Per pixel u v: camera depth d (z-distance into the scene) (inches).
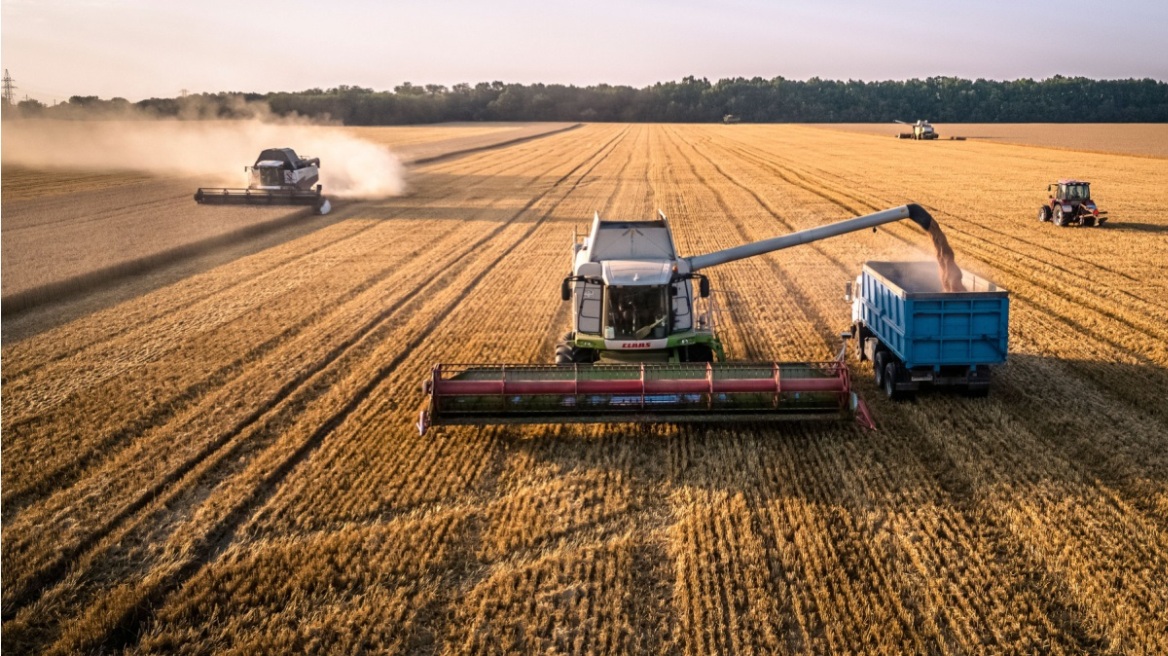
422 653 316.8
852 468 460.8
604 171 2437.3
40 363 674.8
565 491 438.6
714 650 313.4
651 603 343.9
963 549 378.6
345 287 938.7
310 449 499.5
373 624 331.9
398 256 1131.3
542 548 385.7
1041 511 410.6
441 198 1815.9
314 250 1187.3
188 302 877.2
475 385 504.4
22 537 400.8
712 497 430.0
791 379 503.2
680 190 1914.4
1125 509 411.2
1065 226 1311.5
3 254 1079.6
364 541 390.9
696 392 502.6
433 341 722.2
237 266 1072.8
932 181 2021.4
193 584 362.0
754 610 336.5
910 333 540.4
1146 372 617.9
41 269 975.0
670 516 413.7
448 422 508.1
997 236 1232.2
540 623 331.3
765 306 839.7
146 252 1090.1
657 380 505.7
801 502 422.3
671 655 312.5
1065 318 778.2
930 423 523.8
